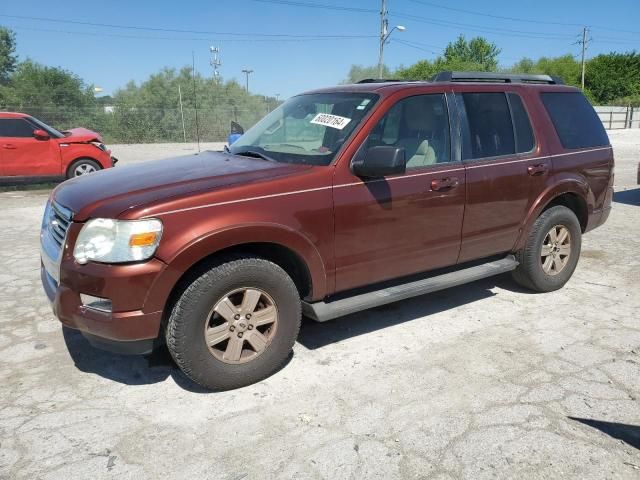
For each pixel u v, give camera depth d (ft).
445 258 14.14
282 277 11.35
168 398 11.10
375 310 15.61
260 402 10.92
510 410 10.56
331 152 12.28
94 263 10.11
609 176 17.94
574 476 8.75
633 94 195.72
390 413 10.50
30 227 26.35
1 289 17.30
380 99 13.07
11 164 38.58
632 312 15.43
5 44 175.63
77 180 12.88
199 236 10.23
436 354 12.91
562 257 17.08
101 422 10.27
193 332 10.50
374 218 12.43
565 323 14.67
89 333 10.42
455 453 9.32
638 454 9.26
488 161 14.52
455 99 14.33
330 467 8.99
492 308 15.75
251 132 15.40
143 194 10.59
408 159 13.25
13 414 10.52
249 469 8.97
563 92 17.16
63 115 100.89
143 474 8.86
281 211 11.15
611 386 11.43
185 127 106.93
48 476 8.80
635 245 22.45
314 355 12.88
